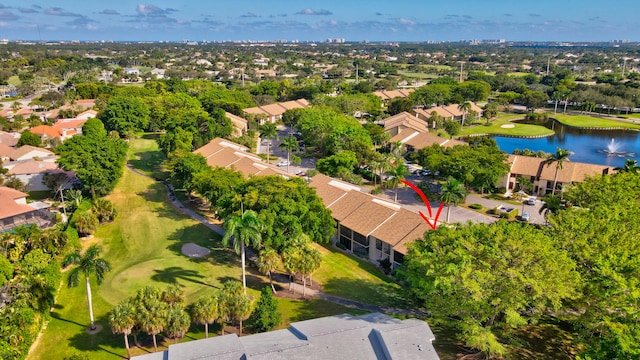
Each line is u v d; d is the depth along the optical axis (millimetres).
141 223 75688
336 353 36938
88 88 191375
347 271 61188
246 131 142500
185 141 104688
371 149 108688
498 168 89062
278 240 55938
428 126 155625
